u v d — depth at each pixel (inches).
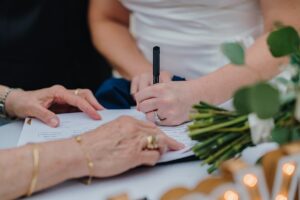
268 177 26.9
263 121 28.4
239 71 42.4
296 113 26.7
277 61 40.0
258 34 51.6
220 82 42.3
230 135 31.7
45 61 58.5
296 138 28.3
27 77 58.5
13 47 56.8
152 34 54.3
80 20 59.3
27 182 30.7
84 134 34.1
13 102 44.2
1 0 55.2
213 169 32.5
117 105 46.3
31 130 40.1
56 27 57.2
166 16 52.1
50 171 31.2
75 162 32.0
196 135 32.5
